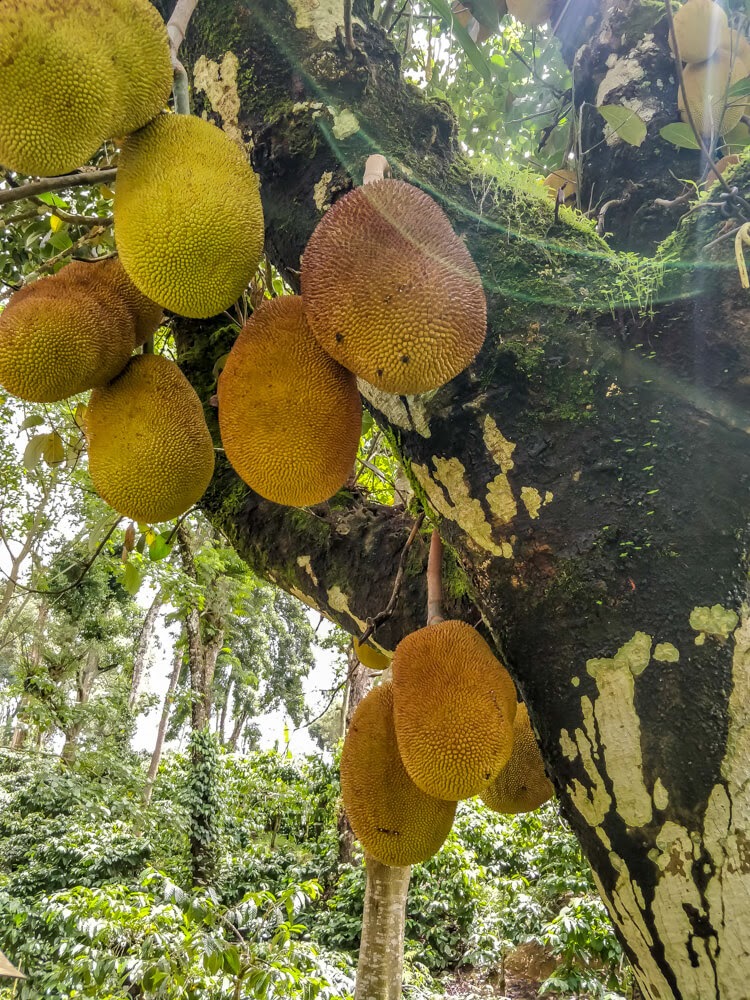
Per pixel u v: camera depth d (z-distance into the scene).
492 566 1.01
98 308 1.53
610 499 0.95
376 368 1.04
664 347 0.99
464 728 1.21
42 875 8.92
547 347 1.05
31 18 1.04
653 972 0.83
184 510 1.65
